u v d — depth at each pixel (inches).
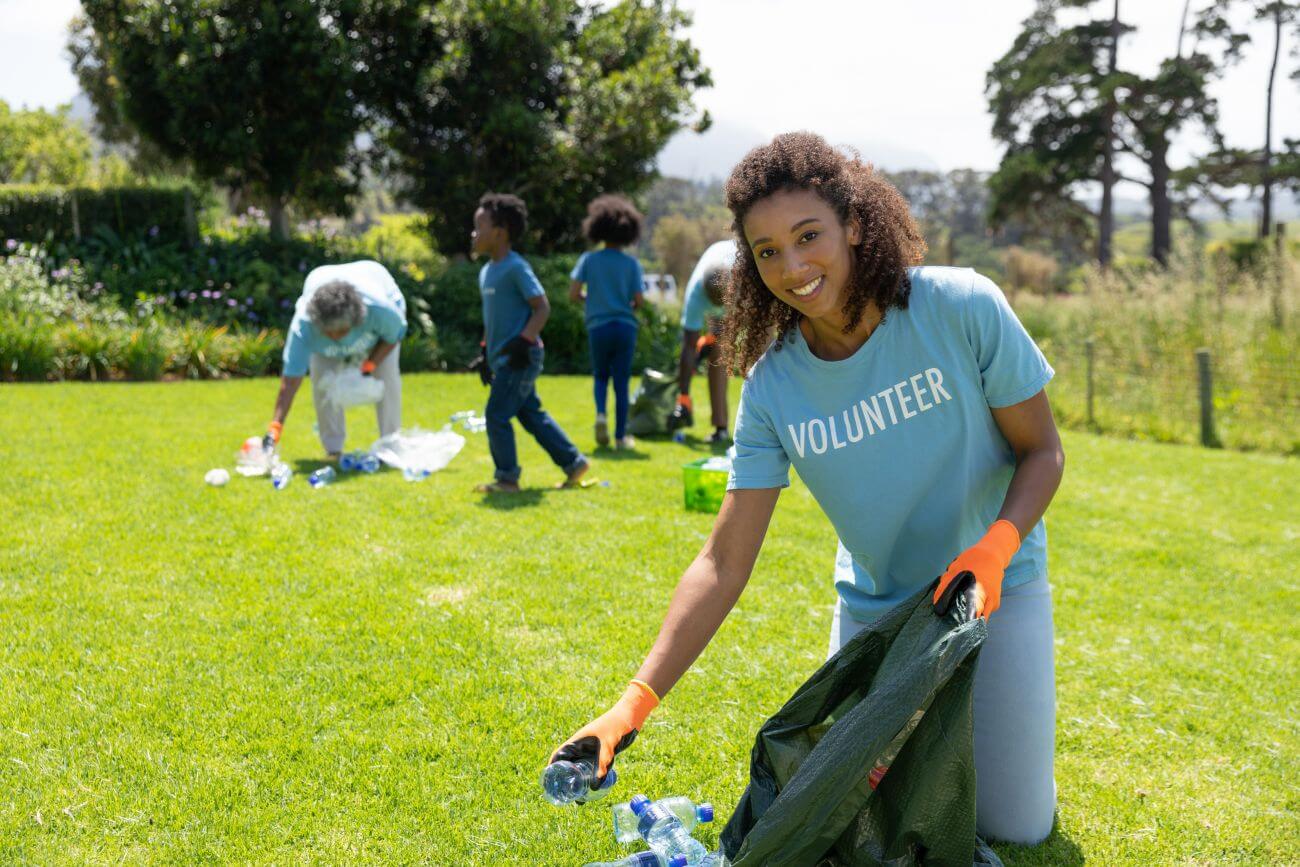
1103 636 166.9
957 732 80.7
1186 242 506.3
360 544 197.0
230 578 174.1
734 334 95.1
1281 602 188.1
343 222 770.2
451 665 142.9
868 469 91.8
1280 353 425.4
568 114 722.8
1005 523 83.5
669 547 202.1
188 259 592.4
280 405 257.6
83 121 1800.0
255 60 609.6
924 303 86.7
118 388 421.1
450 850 101.7
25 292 497.7
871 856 85.2
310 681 136.4
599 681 139.2
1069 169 1690.5
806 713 92.2
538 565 187.6
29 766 113.5
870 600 101.7
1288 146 1563.7
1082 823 109.0
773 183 81.8
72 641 146.3
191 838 101.9
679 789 113.6
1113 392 466.6
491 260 251.4
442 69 675.4
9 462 255.0
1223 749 127.9
